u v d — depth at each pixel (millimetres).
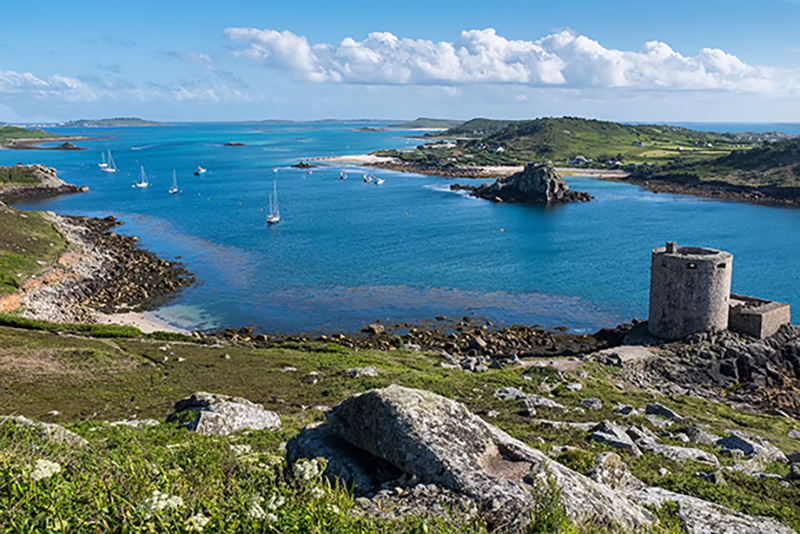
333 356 52000
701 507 13969
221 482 8422
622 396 41969
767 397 48031
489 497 10344
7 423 11406
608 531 10297
